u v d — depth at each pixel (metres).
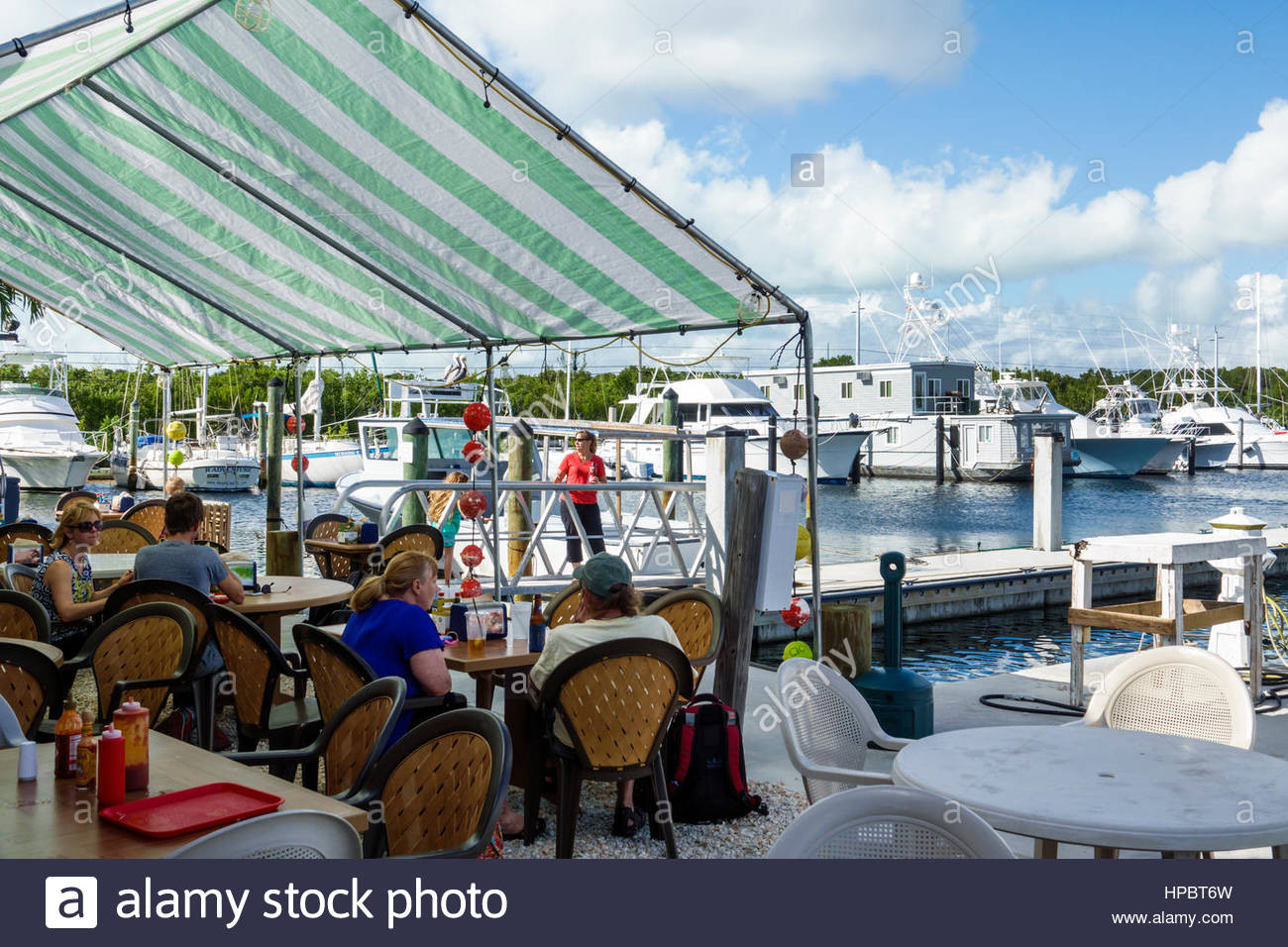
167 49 4.56
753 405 34.16
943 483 44.31
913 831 2.05
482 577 10.44
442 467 19.61
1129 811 2.33
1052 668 8.00
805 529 10.02
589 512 10.53
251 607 5.32
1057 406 52.44
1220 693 3.44
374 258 6.28
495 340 7.25
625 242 5.43
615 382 31.98
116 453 39.28
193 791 2.36
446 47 4.32
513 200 5.31
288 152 5.28
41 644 4.09
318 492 38.47
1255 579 6.52
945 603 13.37
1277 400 69.00
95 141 5.67
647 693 3.89
